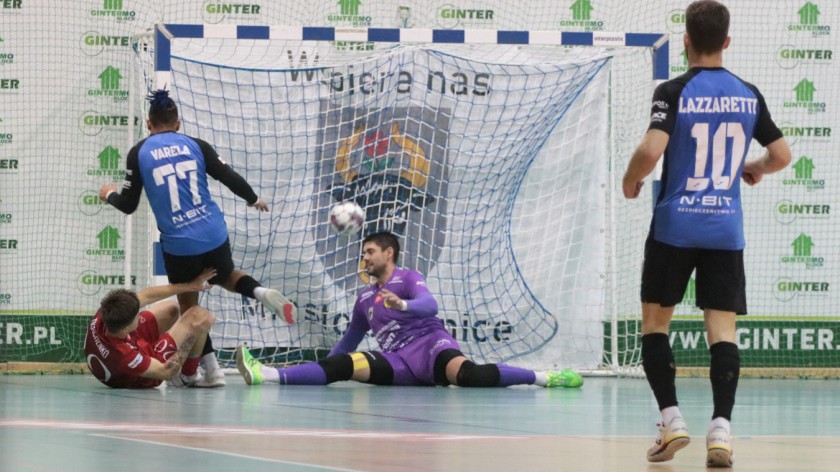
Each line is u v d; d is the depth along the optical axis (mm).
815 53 39312
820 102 39344
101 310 26047
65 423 17281
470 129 36594
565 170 37219
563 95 36906
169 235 26766
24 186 37062
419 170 36406
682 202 15109
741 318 39156
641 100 38719
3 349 36938
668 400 14508
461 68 36625
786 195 39156
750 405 25906
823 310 39281
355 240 36219
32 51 37094
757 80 39219
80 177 37344
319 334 36156
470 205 36625
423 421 19094
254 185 35750
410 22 38406
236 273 27656
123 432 15805
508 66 36781
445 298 36469
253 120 35719
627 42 34281
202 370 30516
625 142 38688
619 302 38500
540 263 37031
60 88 37250
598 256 37094
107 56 37406
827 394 30375
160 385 27297
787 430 19109
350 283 36156
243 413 19984
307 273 36000
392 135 36406
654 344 15055
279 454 13117
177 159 26734
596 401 25438
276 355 36000
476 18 38531
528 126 36781
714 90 15281
